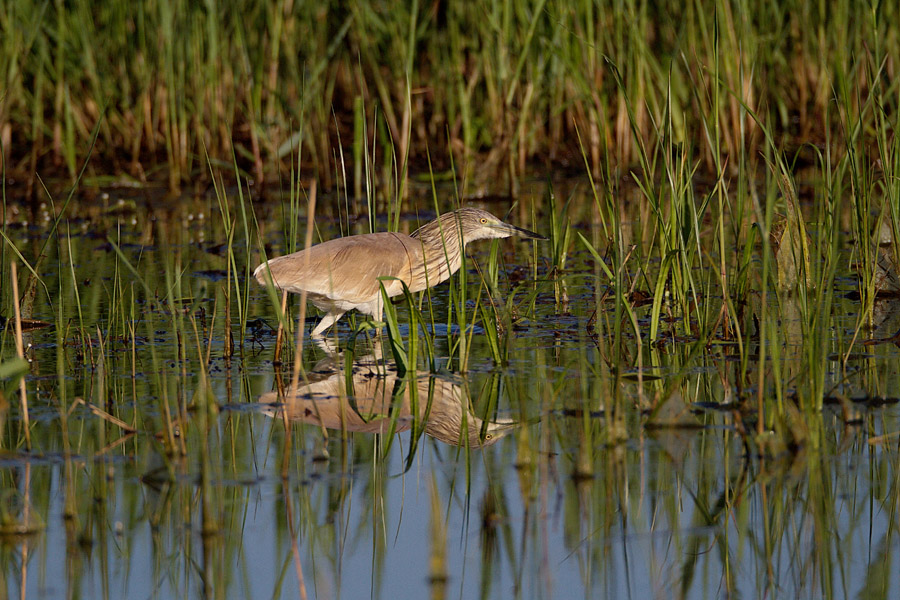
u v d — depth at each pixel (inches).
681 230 421.1
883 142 444.5
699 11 722.2
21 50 810.8
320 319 491.8
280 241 645.3
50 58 848.3
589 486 296.2
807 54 824.9
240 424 346.6
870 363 384.2
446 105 895.1
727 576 258.1
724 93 738.8
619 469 304.5
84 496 295.4
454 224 493.0
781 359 389.4
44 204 763.4
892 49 701.9
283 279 429.1
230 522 282.7
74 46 839.1
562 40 780.0
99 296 518.3
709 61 739.4
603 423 339.3
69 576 259.6
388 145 642.8
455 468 314.2
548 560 264.5
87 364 414.0
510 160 769.6
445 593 251.9
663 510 283.4
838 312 457.4
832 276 333.1
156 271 570.9
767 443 311.0
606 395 324.2
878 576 257.3
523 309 490.3
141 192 802.2
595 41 794.2
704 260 551.8
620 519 281.3
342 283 439.2
